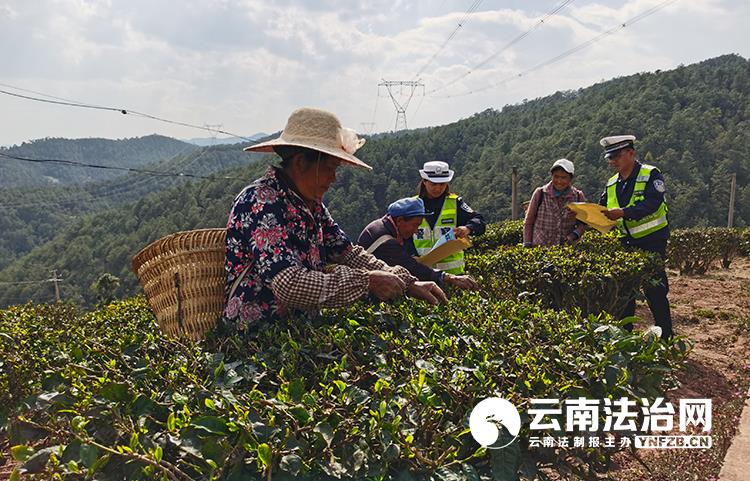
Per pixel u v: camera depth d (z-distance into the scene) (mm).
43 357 2898
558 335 2490
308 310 2658
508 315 2869
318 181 2496
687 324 7430
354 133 2643
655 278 5840
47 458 1604
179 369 2021
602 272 5449
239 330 2469
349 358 2242
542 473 1880
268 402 1668
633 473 3529
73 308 6594
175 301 2492
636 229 6117
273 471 1518
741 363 5719
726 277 11523
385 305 2848
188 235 2504
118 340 2455
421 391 1750
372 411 1632
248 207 2422
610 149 6047
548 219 6805
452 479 1581
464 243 4070
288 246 2434
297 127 2477
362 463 1567
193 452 1546
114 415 1755
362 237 4035
